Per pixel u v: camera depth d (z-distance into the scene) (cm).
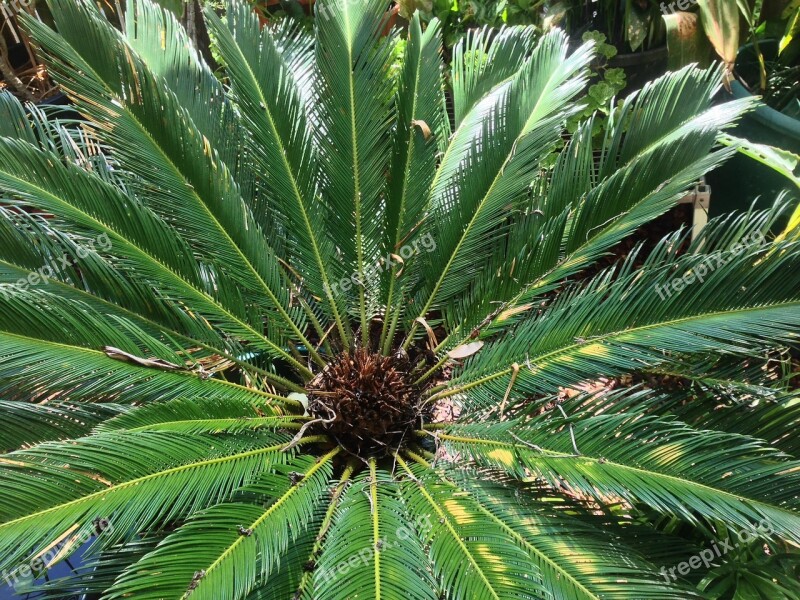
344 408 92
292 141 99
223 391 89
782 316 72
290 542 72
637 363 77
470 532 69
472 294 100
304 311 109
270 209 108
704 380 81
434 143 101
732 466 67
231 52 95
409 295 109
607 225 88
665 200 84
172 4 134
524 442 76
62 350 74
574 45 162
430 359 105
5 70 156
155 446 70
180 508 72
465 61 109
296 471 79
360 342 110
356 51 98
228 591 59
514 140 95
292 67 115
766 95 159
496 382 89
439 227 101
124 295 86
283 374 110
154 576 59
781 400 81
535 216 95
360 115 100
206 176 91
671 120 90
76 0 80
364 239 107
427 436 96
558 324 84
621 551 70
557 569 67
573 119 140
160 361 82
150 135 88
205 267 94
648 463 70
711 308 76
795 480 65
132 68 84
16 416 76
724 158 83
